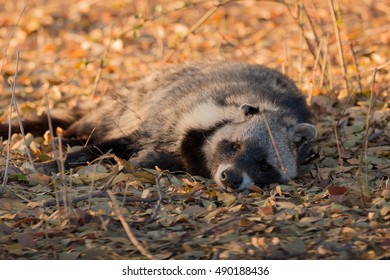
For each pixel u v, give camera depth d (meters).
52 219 8.40
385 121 12.98
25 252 7.73
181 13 23.52
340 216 8.44
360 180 9.45
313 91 14.62
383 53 18.83
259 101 10.86
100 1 24.39
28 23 22.12
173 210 8.81
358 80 14.91
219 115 10.62
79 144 12.44
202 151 10.64
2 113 14.22
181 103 11.21
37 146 11.84
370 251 7.55
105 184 9.61
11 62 18.61
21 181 9.85
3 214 8.64
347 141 11.95
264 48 19.97
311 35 19.17
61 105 14.95
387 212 8.46
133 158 10.85
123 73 17.56
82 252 7.65
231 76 11.86
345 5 23.66
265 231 8.02
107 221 8.17
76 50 19.59
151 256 7.39
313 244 7.69
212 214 8.54
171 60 18.11
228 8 24.11
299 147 10.68
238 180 9.73
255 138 10.19
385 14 22.91
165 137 10.95
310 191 9.77
